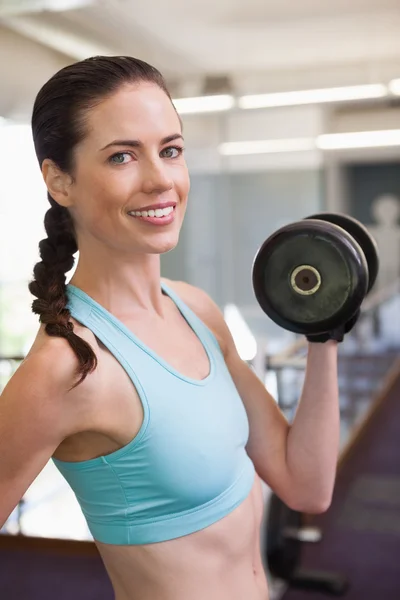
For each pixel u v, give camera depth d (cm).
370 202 1474
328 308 104
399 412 695
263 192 1127
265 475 121
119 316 103
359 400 655
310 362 115
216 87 805
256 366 332
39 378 90
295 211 1127
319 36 730
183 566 101
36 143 101
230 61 823
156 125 96
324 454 117
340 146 1094
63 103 96
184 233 1106
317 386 115
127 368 97
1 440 90
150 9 607
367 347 704
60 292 99
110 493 100
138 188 95
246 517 106
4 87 609
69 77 96
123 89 96
